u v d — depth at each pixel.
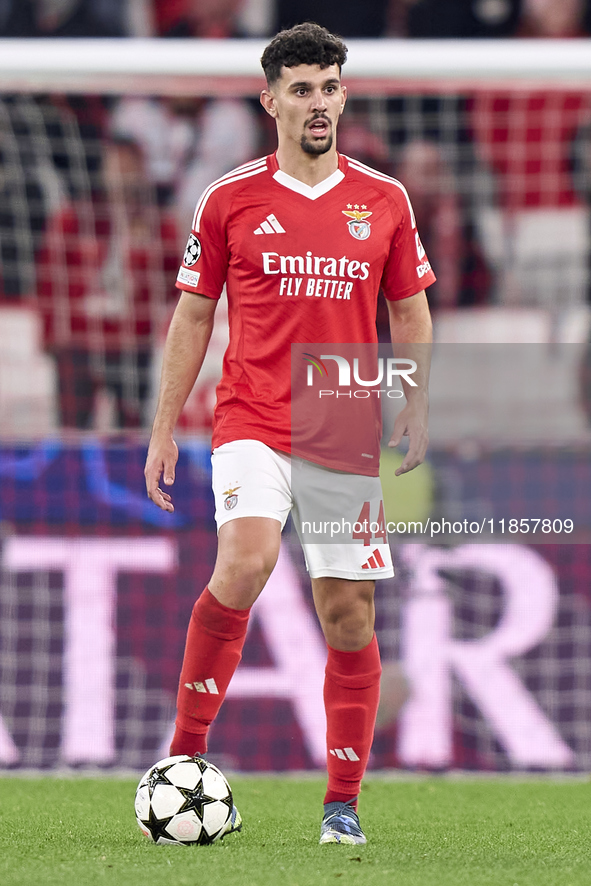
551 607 20.61
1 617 20.77
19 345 27.33
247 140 30.97
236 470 11.53
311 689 20.34
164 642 20.73
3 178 27.83
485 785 18.38
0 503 21.02
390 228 12.04
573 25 36.19
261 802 15.84
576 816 14.85
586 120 29.92
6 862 10.23
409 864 10.35
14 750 20.39
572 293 29.78
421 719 20.30
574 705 20.44
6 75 21.33
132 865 10.00
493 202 29.91
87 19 36.34
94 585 20.86
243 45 21.80
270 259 11.64
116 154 28.30
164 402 12.20
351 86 21.98
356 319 11.84
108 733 20.47
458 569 20.69
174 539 20.98
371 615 11.80
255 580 11.30
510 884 9.41
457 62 21.12
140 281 27.48
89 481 21.09
